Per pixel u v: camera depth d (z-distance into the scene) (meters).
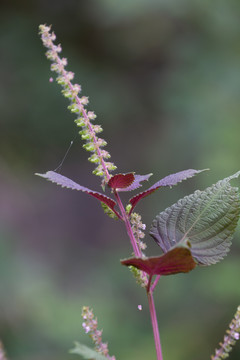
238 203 1.46
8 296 7.32
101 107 10.94
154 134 11.54
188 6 9.02
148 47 11.15
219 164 6.73
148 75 11.55
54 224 11.55
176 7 8.97
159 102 10.42
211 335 7.12
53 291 7.82
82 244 11.70
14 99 10.39
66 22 11.38
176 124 9.12
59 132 10.66
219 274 6.73
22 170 10.80
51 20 11.32
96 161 1.45
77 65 11.09
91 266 9.88
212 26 9.33
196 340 7.03
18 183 10.88
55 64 1.46
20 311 7.20
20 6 11.38
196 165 8.12
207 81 8.98
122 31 11.05
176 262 1.29
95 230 12.05
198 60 9.29
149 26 10.55
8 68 10.59
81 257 10.80
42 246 11.01
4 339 6.87
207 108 8.50
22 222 11.09
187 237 1.47
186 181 9.16
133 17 10.02
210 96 8.62
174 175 1.44
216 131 7.47
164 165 9.73
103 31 11.16
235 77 8.79
